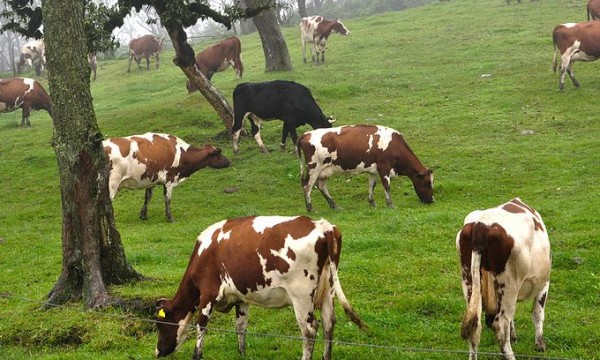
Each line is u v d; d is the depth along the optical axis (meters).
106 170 12.12
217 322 10.54
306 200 17.58
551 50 32.19
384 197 18.62
